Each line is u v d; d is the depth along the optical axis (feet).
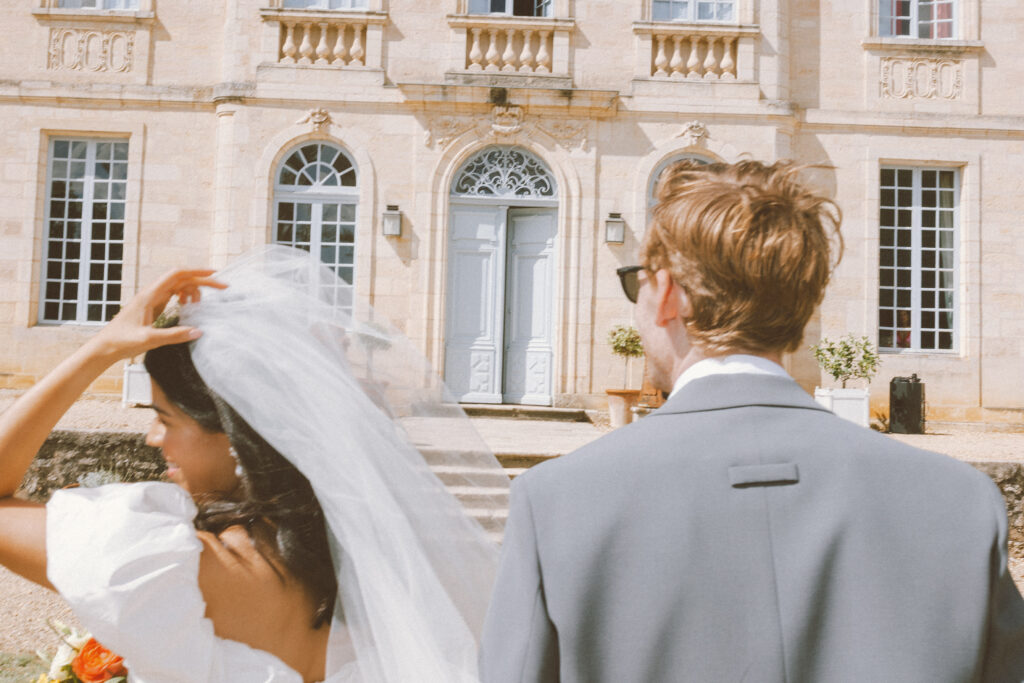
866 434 3.41
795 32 41.19
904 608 2.94
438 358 38.70
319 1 40.52
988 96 41.27
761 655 2.94
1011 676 3.01
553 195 39.91
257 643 3.68
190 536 3.63
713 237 3.46
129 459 20.35
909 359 40.29
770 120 39.34
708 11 40.86
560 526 3.19
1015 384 40.50
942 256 41.86
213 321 4.13
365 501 3.98
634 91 39.37
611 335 37.83
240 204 38.81
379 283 38.96
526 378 39.93
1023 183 40.96
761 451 3.24
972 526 3.08
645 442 3.35
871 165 40.57
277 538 3.83
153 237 39.78
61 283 40.57
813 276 3.48
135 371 33.68
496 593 3.25
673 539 3.09
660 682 2.98
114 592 3.38
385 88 39.17
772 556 3.05
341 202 39.65
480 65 39.73
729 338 3.49
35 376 39.40
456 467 5.01
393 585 3.93
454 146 39.17
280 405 3.98
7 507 3.78
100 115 39.91
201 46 40.50
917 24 42.09
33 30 40.22
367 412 4.27
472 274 39.91
